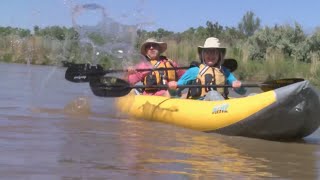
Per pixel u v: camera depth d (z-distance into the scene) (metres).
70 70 7.23
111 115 6.52
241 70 15.65
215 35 24.08
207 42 6.53
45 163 3.54
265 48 18.25
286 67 15.37
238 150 4.54
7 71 15.05
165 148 4.37
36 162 3.55
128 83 6.88
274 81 5.69
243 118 5.24
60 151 3.96
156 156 4.00
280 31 18.88
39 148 4.03
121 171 3.44
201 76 6.46
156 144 4.55
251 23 28.98
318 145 5.07
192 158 4.00
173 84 6.27
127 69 7.14
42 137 4.54
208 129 5.55
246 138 5.30
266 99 5.11
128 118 6.36
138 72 7.46
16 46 21.33
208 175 3.46
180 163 3.78
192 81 6.61
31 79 12.34
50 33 19.89
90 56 11.20
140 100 6.78
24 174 3.22
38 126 5.19
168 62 7.65
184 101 6.12
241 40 22.02
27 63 20.52
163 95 7.18
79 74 7.19
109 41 10.66
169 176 3.37
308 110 5.07
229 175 3.50
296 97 5.00
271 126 5.18
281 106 5.02
